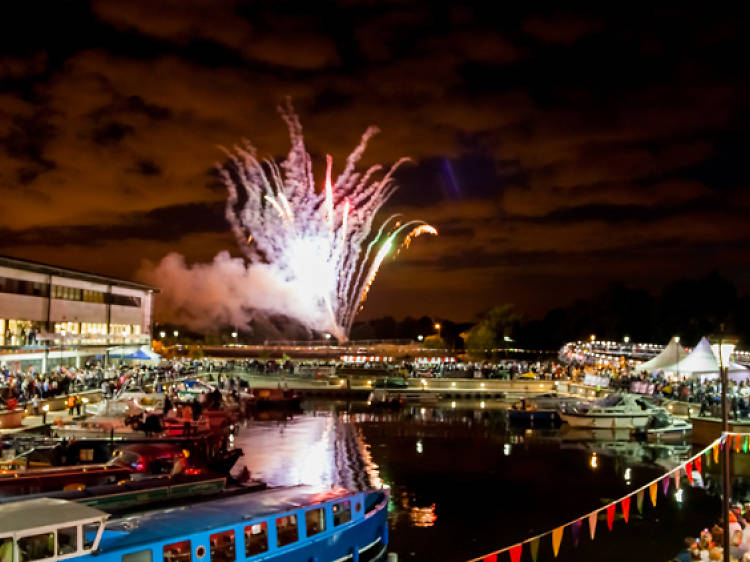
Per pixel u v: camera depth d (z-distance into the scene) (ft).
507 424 175.32
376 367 290.76
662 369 174.81
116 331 244.22
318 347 448.24
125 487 69.46
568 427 169.78
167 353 362.12
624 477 114.83
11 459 96.63
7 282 178.60
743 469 117.60
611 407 165.17
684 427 152.56
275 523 62.64
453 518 91.09
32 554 49.37
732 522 64.90
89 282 225.15
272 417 189.26
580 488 107.45
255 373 264.72
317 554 65.82
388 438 152.87
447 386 247.91
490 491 105.29
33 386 140.77
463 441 149.89
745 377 165.89
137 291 262.88
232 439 150.00
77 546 51.31
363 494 72.79
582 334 428.97
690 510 92.84
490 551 78.13
